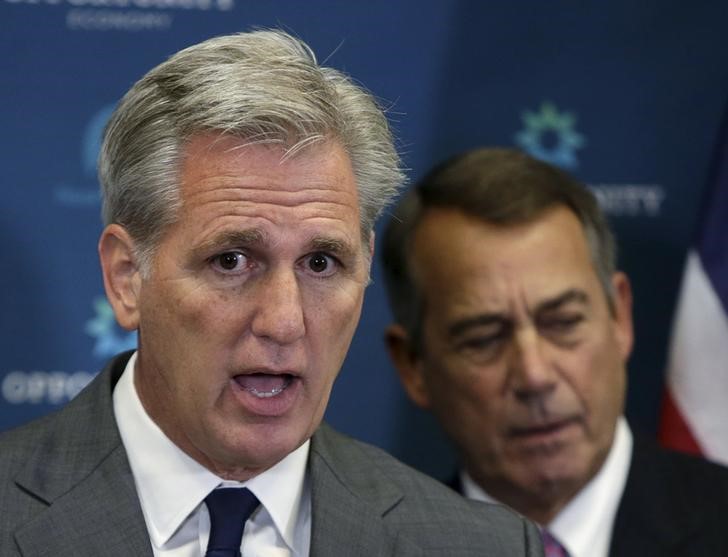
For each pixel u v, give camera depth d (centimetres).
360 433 545
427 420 548
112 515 290
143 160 284
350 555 301
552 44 545
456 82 543
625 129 545
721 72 545
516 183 469
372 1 540
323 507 305
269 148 279
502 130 544
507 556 313
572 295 457
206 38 533
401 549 306
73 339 528
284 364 279
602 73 545
